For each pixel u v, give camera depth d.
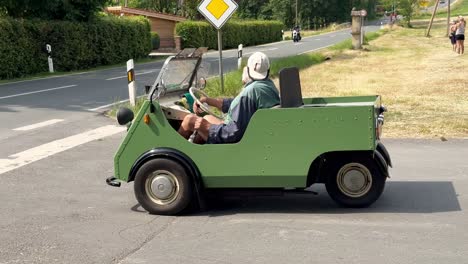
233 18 66.75
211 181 5.86
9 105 14.55
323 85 18.59
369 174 5.84
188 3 63.75
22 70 24.03
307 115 5.62
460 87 17.34
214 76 18.12
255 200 6.45
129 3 66.62
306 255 4.75
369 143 5.55
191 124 5.90
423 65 25.12
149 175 5.91
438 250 4.79
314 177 5.98
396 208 5.96
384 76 21.38
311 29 105.50
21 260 4.79
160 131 5.89
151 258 4.77
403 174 7.43
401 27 73.75
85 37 28.94
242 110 5.79
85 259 4.78
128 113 6.05
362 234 5.21
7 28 23.02
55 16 28.38
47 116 12.77
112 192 6.96
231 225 5.57
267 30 63.34
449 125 10.91
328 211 5.93
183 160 5.81
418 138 9.85
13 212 6.16
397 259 4.62
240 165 5.77
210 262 4.65
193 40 49.00
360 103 6.34
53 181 7.51
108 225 5.66
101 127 11.42
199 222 5.70
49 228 5.60
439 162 8.09
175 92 6.52
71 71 27.12
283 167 5.71
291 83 6.05
